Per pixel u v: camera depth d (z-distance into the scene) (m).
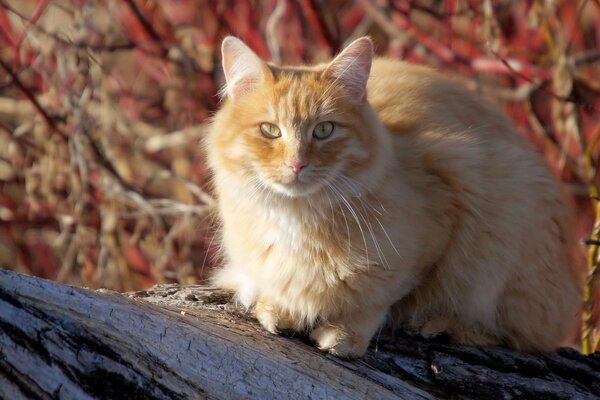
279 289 4.40
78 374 3.43
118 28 8.59
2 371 3.37
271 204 4.38
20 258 8.64
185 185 8.23
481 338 4.77
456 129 4.96
